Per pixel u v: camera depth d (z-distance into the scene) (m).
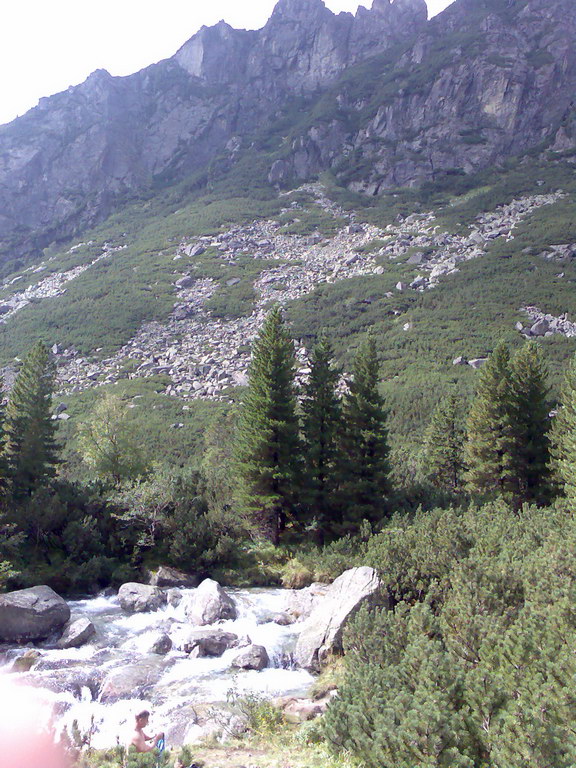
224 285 134.25
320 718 13.21
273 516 38.03
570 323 93.06
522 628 11.45
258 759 11.48
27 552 30.72
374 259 137.50
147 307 124.62
